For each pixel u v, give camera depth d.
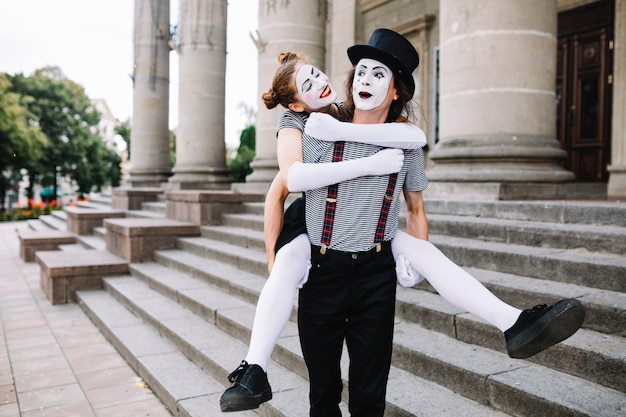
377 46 2.01
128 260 7.67
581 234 3.84
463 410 2.66
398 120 2.15
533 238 4.16
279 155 2.06
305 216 2.11
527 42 5.70
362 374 2.11
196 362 4.29
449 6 6.01
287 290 2.01
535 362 2.87
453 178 5.90
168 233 7.90
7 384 4.24
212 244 7.36
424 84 11.10
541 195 5.76
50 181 40.22
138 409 3.76
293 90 2.08
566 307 1.72
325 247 2.02
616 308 2.83
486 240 4.53
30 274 9.66
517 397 2.55
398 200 2.10
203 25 12.17
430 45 11.01
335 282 2.04
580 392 2.48
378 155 1.95
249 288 5.21
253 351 1.93
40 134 33.06
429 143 11.06
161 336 5.08
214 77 12.30
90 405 3.83
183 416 3.48
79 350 5.12
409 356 3.17
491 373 2.75
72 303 7.21
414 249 2.12
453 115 6.01
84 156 41.22
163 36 15.47
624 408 2.30
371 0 12.13
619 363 2.48
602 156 8.86
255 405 1.85
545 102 5.83
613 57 8.24
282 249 2.06
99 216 11.67
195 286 6.04
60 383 4.26
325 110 2.17
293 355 3.61
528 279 3.65
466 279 2.04
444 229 4.88
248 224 7.75
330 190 1.99
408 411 2.67
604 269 3.29
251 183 9.48
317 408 2.20
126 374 4.46
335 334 2.10
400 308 3.76
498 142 5.73
